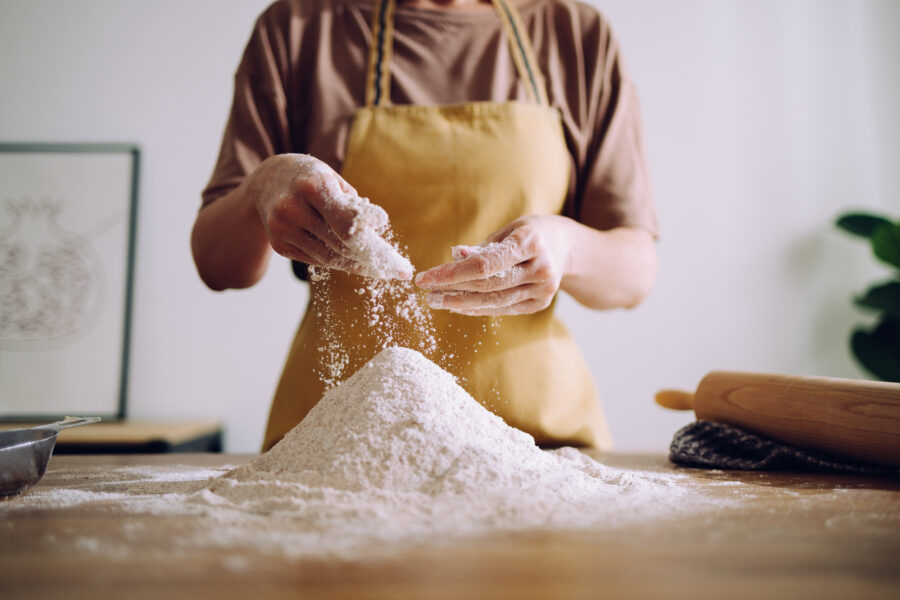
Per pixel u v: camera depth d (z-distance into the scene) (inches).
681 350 86.4
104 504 23.3
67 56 88.7
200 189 87.7
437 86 44.3
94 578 14.8
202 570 15.3
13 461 24.5
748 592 13.8
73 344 85.6
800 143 89.8
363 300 40.2
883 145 90.7
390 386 28.6
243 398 85.2
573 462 31.5
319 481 24.0
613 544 17.6
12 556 16.7
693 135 89.2
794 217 88.8
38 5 89.0
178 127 88.3
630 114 46.6
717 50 90.1
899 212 90.0
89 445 67.5
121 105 88.4
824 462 32.5
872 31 91.9
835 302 88.2
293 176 28.3
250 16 89.1
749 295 87.7
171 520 20.5
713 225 88.4
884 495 25.7
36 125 88.3
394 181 41.9
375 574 14.9
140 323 86.0
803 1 91.3
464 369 40.1
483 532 18.8
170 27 89.0
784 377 35.6
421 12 44.6
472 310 31.6
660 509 22.1
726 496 25.4
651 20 90.1
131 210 86.7
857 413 31.4
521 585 14.2
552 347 42.2
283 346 85.5
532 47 45.9
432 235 41.6
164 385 85.2
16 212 87.0
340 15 44.8
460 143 42.1
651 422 85.4
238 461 37.7
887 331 80.0
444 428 26.5
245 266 39.4
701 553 16.8
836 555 16.7
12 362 85.3
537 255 29.9
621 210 43.9
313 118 43.6
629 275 40.5
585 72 45.9
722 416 38.4
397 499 22.4
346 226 25.8
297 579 14.6
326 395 31.0
